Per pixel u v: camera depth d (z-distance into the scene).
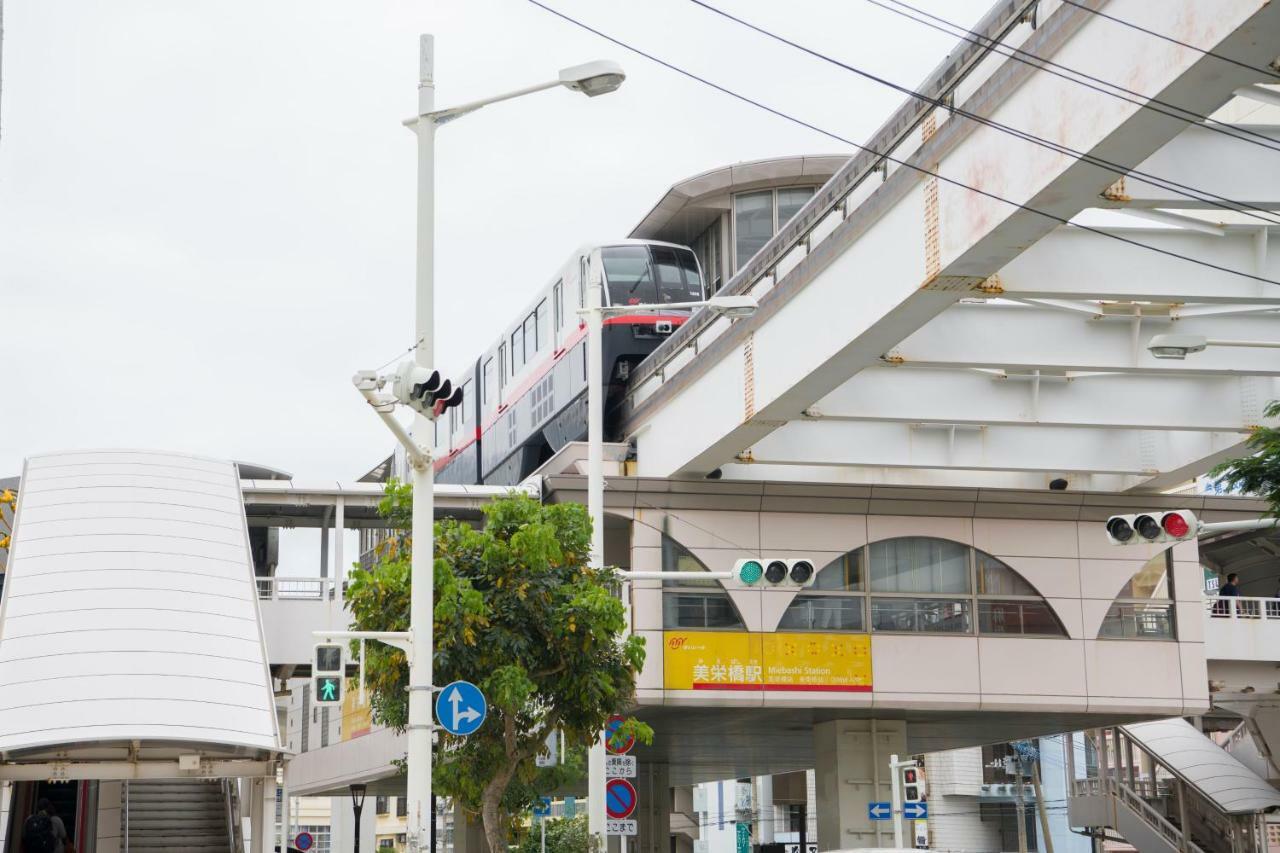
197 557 45.16
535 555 31.64
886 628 48.81
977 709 48.97
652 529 48.19
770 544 48.62
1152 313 40.44
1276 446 34.31
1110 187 30.91
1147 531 30.45
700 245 75.50
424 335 26.27
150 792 53.19
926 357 39.44
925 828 49.53
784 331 41.25
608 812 35.78
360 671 28.17
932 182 34.25
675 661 47.31
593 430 37.31
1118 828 81.19
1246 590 68.06
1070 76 29.30
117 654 40.31
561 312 61.59
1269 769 80.94
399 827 133.88
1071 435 48.53
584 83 25.84
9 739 36.88
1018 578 49.78
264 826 44.91
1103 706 49.22
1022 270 34.56
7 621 41.25
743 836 125.06
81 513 46.12
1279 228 35.53
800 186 71.75
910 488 49.03
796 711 50.81
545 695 33.50
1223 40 24.92
